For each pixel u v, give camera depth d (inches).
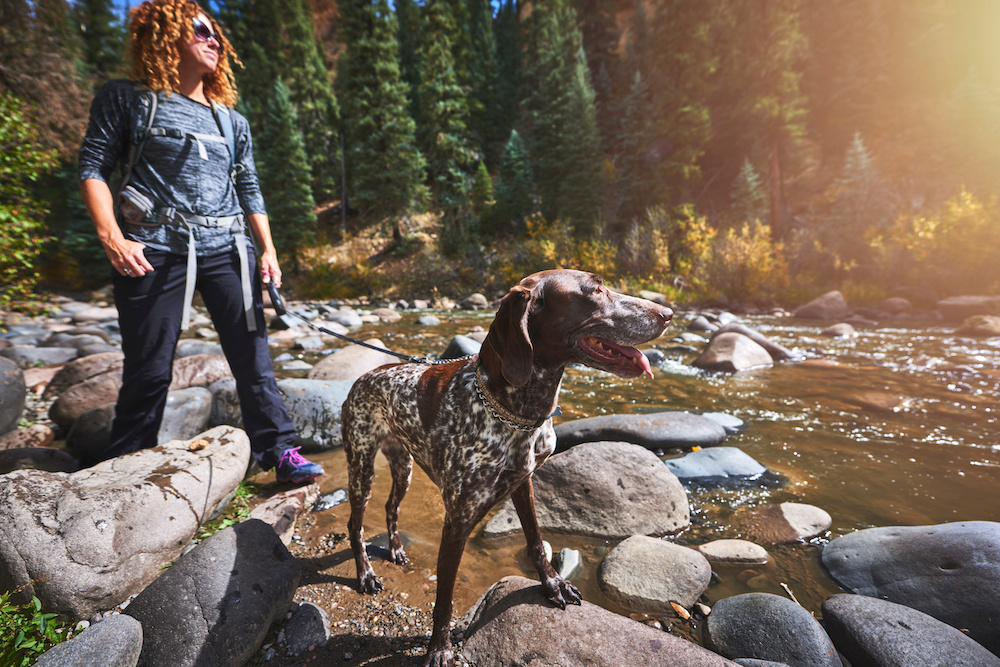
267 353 121.4
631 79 1391.5
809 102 978.7
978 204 539.2
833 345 314.0
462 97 1126.4
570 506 109.4
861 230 675.4
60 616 69.6
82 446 129.9
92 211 95.8
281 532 101.4
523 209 1152.8
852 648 69.6
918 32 938.1
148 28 101.3
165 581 69.1
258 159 1262.3
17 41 391.5
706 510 114.9
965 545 80.5
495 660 67.0
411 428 76.0
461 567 92.7
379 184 1059.3
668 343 336.2
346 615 78.3
